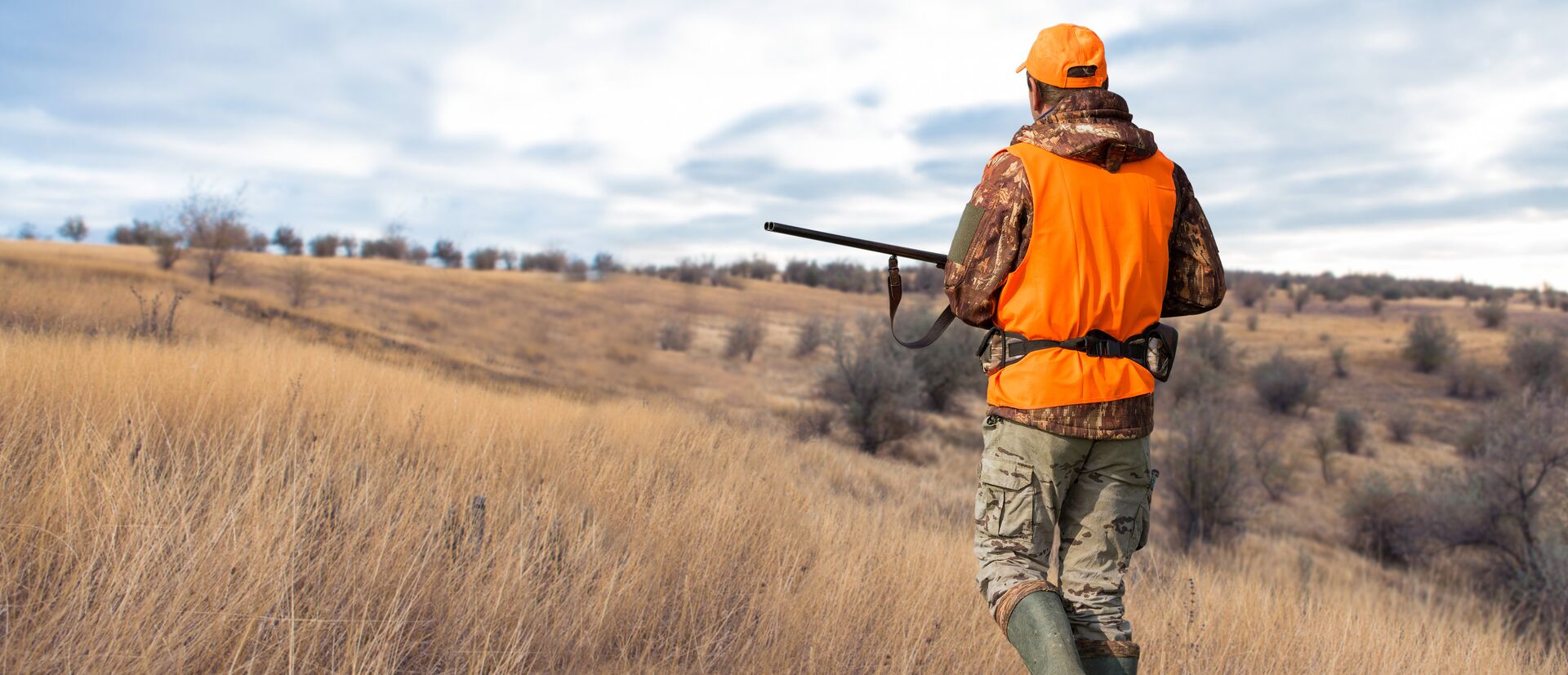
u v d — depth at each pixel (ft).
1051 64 5.87
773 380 115.03
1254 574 21.99
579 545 10.41
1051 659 4.60
